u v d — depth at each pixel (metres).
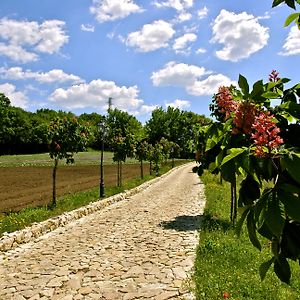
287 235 1.88
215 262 8.30
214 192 23.58
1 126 85.94
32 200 21.86
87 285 7.47
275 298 6.15
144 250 10.04
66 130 17.84
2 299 6.87
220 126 2.38
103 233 12.61
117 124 102.94
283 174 1.91
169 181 36.88
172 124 109.44
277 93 2.26
